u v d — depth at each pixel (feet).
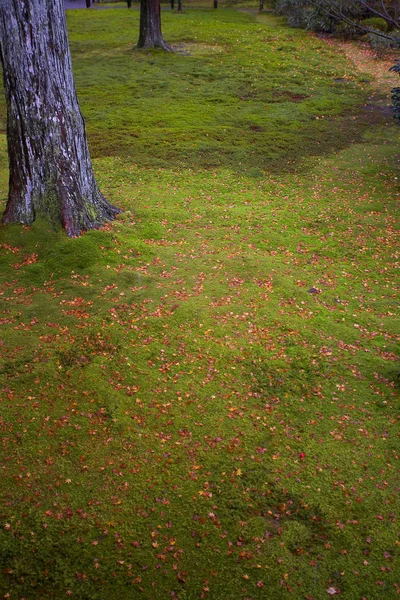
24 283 21.77
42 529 12.41
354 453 14.66
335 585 11.52
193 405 16.03
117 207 28.43
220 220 28.48
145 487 13.55
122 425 15.26
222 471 14.03
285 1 79.30
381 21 68.28
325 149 39.68
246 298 21.13
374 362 18.07
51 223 24.14
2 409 15.57
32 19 22.11
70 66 24.00
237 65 60.44
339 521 12.83
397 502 13.28
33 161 23.82
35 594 11.20
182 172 35.42
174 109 47.47
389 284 23.09
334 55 64.80
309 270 23.89
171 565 11.82
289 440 15.03
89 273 22.34
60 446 14.56
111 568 11.71
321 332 19.45
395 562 11.97
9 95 23.38
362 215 29.68
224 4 107.24
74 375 16.88
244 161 37.45
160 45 66.90
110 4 108.88
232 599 11.23
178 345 18.37
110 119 44.96
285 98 50.65
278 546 12.25
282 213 29.73
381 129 43.42
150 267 23.15
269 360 17.89
